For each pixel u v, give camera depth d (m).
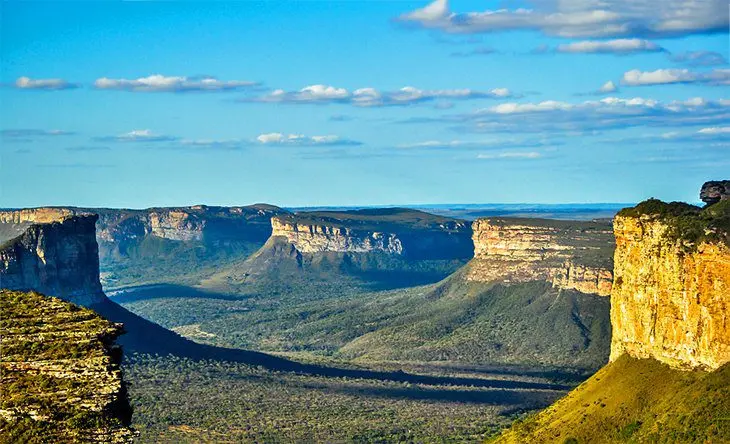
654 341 153.62
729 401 137.50
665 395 147.75
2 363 71.50
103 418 69.25
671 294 149.75
